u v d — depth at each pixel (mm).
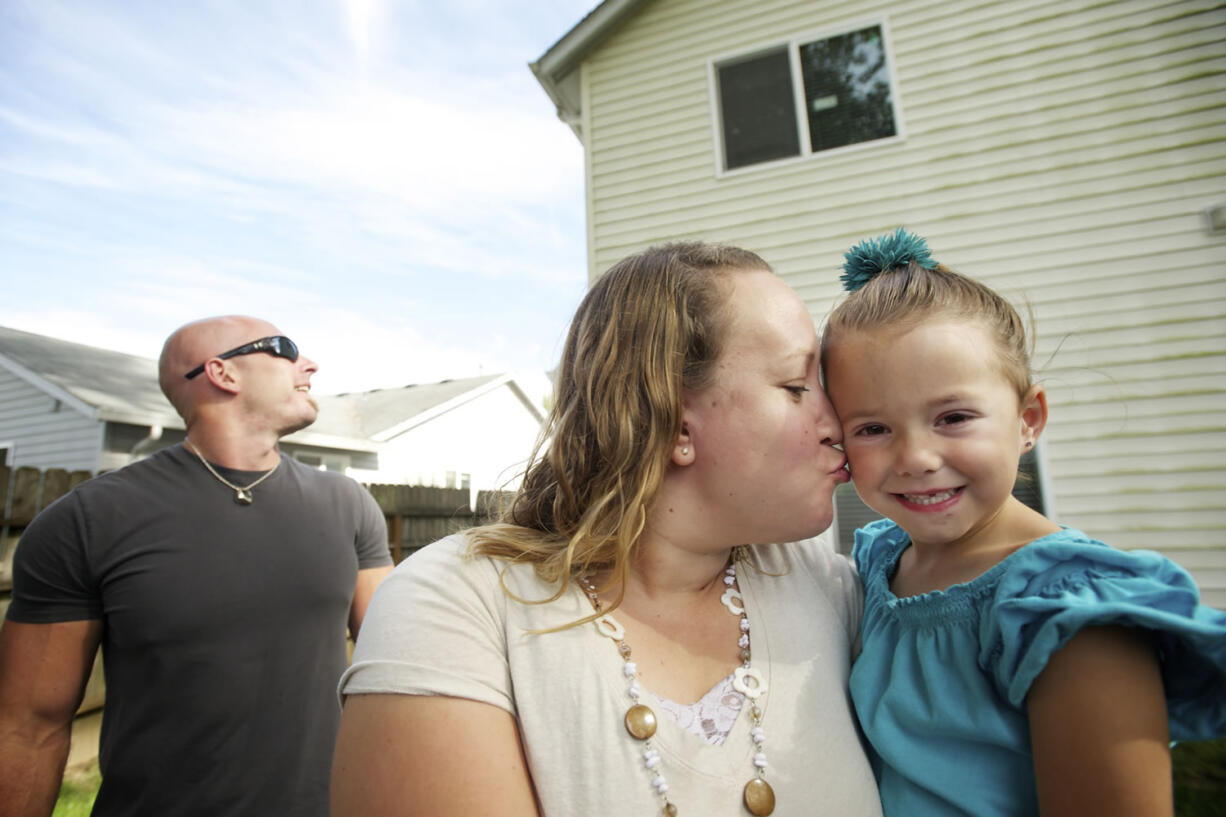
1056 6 5707
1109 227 5305
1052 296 5352
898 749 857
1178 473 4875
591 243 6879
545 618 799
